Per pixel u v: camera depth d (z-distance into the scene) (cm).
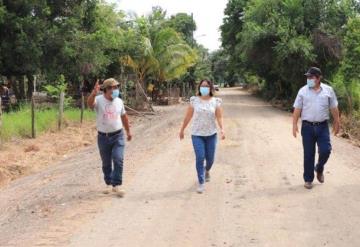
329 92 884
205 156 924
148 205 798
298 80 3391
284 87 4291
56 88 2391
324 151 889
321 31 3159
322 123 888
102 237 648
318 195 848
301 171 1062
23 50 2339
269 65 3706
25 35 2336
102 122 854
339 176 1000
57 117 1931
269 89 5022
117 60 3197
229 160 1209
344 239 630
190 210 766
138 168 1115
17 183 1037
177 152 1349
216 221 709
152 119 2647
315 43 3138
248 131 1867
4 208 819
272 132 1831
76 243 627
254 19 3438
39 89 3409
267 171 1067
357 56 2464
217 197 844
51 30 2470
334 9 3222
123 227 688
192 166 1134
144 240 634
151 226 691
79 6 2669
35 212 778
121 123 870
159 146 1485
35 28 2373
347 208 768
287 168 1098
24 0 2373
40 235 660
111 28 3023
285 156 1264
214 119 904
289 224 691
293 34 3166
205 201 819
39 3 2425
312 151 891
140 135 1834
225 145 1473
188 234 655
